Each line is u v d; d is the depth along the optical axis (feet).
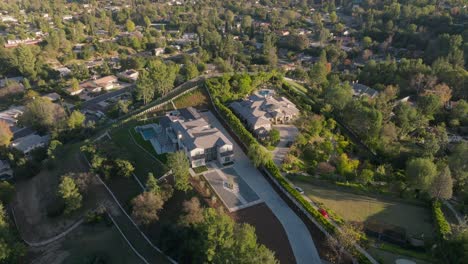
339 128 419.74
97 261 255.91
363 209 281.54
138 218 273.75
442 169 302.45
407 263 228.02
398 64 628.28
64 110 517.96
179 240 251.39
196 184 310.45
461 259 208.54
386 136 383.65
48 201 328.08
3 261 256.11
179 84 556.51
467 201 287.07
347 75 643.86
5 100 628.69
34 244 287.69
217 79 485.15
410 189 300.81
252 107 418.92
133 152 361.71
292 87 513.04
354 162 332.19
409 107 433.07
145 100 515.50
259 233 261.65
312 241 254.27
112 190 324.39
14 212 328.90
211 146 337.72
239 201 293.02
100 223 297.53
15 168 396.16
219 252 209.97
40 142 463.83
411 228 261.65
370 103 451.94
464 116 457.27
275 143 369.71
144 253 265.34
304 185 308.81
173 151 359.66
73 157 372.58
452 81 535.60
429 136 402.11
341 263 233.14
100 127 473.26
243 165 339.98
